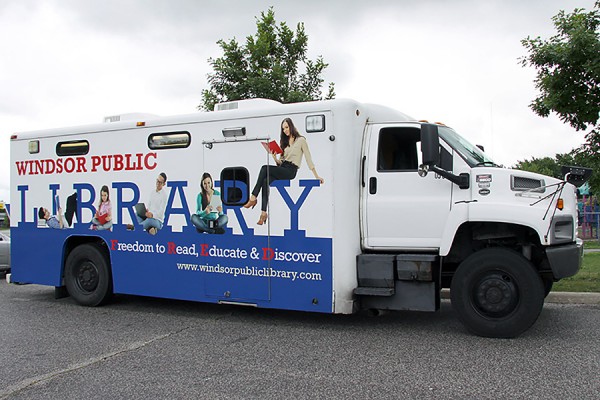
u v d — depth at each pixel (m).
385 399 4.39
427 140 6.07
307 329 6.83
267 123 7.01
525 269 5.93
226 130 7.26
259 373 5.11
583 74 8.12
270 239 6.96
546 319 6.98
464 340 6.12
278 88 11.71
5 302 9.16
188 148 7.58
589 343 5.85
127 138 8.08
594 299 7.92
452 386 4.64
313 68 12.50
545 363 5.18
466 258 6.26
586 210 19.09
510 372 4.95
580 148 8.77
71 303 8.93
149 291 7.90
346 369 5.18
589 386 4.55
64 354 5.91
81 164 8.49
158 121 7.80
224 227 7.29
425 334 6.45
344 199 6.55
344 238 6.55
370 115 7.12
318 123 6.69
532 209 5.94
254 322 7.29
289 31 12.38
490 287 6.09
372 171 6.71
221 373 5.14
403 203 6.52
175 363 5.49
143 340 6.45
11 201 9.18
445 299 8.69
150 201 7.88
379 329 6.75
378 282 6.52
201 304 8.67
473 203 6.14
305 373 5.09
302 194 6.76
